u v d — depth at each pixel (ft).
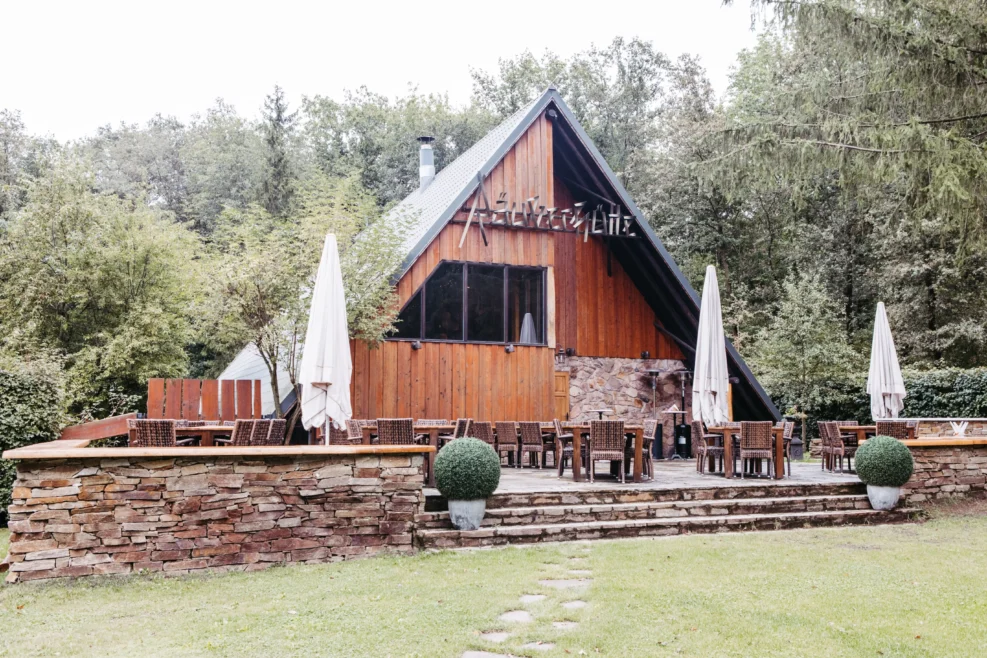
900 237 76.89
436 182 71.31
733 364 59.41
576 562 27.22
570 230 56.24
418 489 29.32
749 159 47.39
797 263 96.07
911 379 69.67
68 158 65.21
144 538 25.43
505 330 54.49
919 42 42.88
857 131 43.60
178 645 18.12
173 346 64.59
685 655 17.46
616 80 125.18
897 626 19.66
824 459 48.06
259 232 50.06
